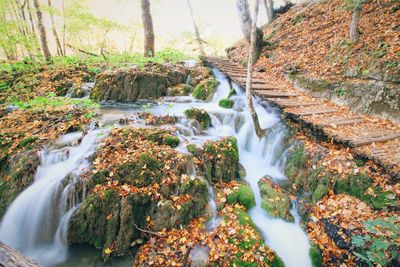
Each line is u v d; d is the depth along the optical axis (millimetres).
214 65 12477
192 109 7559
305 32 12352
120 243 4254
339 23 10766
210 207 4875
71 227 4414
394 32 7680
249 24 12930
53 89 10812
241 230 4332
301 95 8961
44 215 4605
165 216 4461
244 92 10172
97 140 5574
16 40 13500
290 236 4602
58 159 5211
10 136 5969
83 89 10633
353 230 4113
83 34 16844
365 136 5691
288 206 5184
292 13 16188
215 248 3994
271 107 8281
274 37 14242
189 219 4605
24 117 7086
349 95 7629
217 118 8297
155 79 10469
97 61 13820
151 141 5656
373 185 4645
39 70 12641
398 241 3615
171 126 6637
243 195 5188
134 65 12398
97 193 4410
